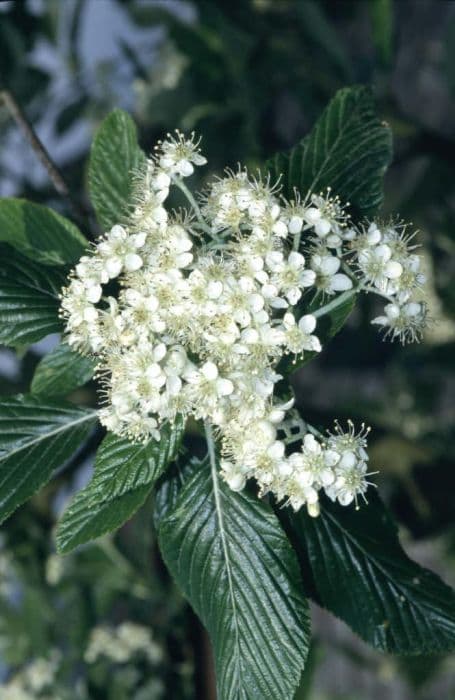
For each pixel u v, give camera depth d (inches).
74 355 20.0
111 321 18.8
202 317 18.4
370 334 33.8
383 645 20.2
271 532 19.3
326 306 18.8
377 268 19.1
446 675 42.7
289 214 19.0
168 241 18.6
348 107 20.6
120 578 32.7
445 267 35.6
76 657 33.7
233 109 31.4
